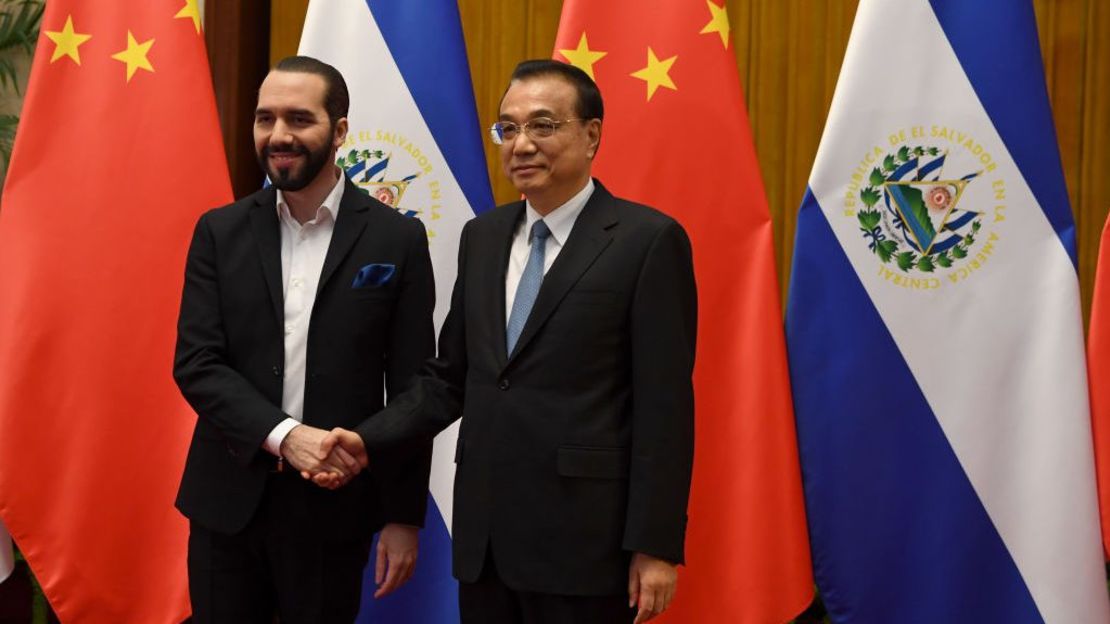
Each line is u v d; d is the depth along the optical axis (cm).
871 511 257
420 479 217
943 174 256
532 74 198
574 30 265
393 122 271
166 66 272
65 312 269
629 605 193
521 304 198
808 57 331
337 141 215
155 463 270
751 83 334
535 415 189
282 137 206
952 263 256
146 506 270
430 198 271
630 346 192
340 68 274
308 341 209
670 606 261
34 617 335
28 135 271
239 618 211
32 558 267
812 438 259
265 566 212
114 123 271
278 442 199
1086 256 320
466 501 195
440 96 272
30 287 268
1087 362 260
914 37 258
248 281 210
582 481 186
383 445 203
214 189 270
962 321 255
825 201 259
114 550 269
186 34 274
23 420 266
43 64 272
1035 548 251
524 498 188
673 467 185
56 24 274
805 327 260
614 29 265
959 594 254
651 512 182
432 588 271
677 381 188
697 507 261
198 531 212
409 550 216
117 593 268
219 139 273
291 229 217
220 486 207
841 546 258
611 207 200
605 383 190
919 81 257
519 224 208
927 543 255
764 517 258
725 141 262
